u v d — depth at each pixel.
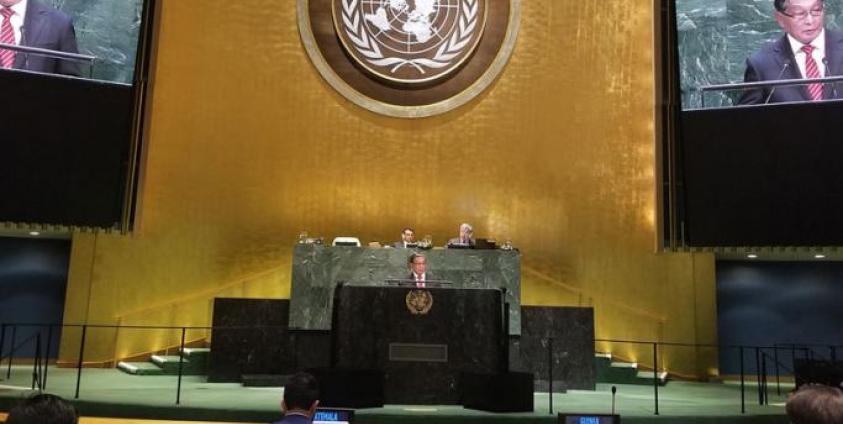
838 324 15.27
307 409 4.69
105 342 13.34
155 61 13.72
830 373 9.27
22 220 12.41
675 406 9.83
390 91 14.83
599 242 14.42
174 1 14.35
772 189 12.84
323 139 14.62
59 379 11.29
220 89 14.38
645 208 14.42
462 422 8.72
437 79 14.77
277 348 11.44
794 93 12.70
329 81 14.62
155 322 13.59
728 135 13.07
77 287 13.44
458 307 10.01
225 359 11.31
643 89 14.68
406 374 9.80
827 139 12.53
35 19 12.55
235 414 8.72
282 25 14.75
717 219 13.16
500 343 9.96
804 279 15.42
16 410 2.80
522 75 14.92
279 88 14.60
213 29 14.48
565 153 14.70
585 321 11.98
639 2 14.88
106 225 12.92
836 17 12.56
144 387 10.47
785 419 9.24
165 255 13.77
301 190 14.44
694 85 13.29
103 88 12.81
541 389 11.65
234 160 14.28
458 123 14.84
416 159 14.73
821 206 12.59
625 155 14.59
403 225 14.55
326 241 14.34
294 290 11.57
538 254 14.49
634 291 14.27
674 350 14.11
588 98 14.80
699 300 14.39
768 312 15.41
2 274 14.44
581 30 14.95
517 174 14.70
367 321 9.92
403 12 14.91
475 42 14.84
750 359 15.30
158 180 13.88
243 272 14.04
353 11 14.83
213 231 14.02
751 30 13.03
